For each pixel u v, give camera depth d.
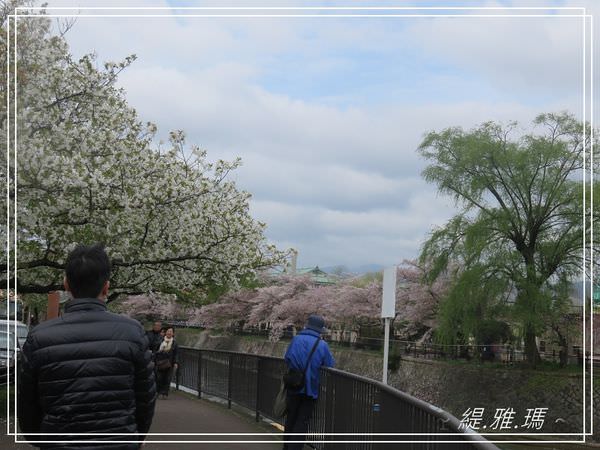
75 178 13.00
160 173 15.18
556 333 37.22
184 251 16.38
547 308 33.56
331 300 54.22
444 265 37.56
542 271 35.19
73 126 14.16
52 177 12.84
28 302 34.97
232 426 12.22
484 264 34.72
